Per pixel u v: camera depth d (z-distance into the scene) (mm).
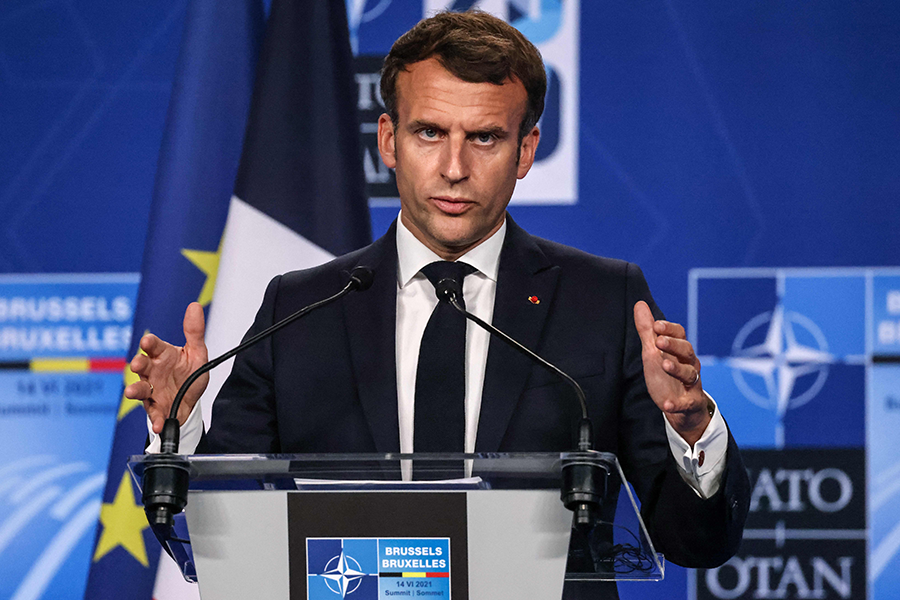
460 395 5516
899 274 10898
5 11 11656
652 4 11289
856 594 10711
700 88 11203
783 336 10945
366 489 3922
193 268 8844
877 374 10859
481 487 3918
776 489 10820
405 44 5613
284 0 8969
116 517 8609
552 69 11258
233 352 4789
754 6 11227
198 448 5520
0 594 11094
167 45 11633
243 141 8969
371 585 3879
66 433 11266
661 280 11062
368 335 5715
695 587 10844
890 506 10750
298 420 5648
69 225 11445
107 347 11344
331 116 8875
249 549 3939
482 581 3883
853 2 11172
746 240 11055
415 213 5609
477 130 5406
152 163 11508
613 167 11172
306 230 8641
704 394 4875
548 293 5805
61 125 11547
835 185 11039
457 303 5055
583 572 4293
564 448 5398
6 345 11305
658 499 5250
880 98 11078
